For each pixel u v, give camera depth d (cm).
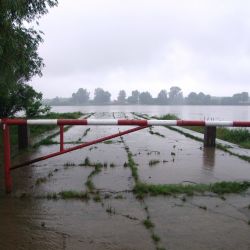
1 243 338
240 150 923
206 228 375
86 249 326
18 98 1360
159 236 354
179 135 1356
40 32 928
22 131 916
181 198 479
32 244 336
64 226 378
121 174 627
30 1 889
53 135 1280
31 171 651
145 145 1044
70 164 717
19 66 839
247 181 573
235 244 338
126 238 349
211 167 701
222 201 468
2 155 816
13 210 429
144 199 473
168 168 688
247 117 5194
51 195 485
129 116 3136
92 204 450
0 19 684
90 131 1536
